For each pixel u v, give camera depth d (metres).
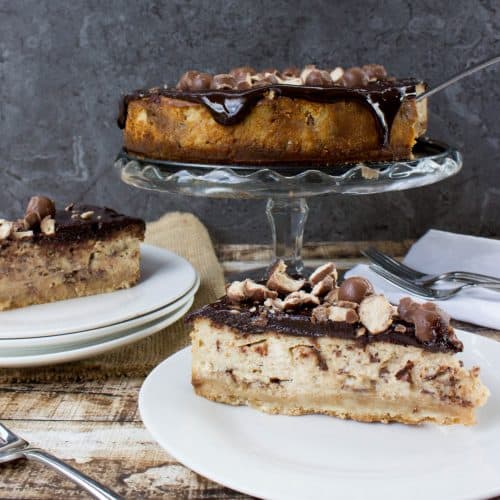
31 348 0.68
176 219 0.94
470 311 0.74
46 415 0.65
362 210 0.97
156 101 0.75
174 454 0.58
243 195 0.73
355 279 0.64
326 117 0.73
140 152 0.78
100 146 0.97
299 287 0.66
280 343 0.63
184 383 0.64
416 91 0.78
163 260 0.81
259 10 0.92
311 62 0.93
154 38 0.94
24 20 0.94
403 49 0.93
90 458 0.61
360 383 0.62
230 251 0.94
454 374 0.61
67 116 0.96
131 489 0.58
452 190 0.96
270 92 0.73
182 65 0.94
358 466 0.58
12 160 0.97
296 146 0.73
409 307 0.63
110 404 0.66
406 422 0.62
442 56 0.93
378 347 0.62
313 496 0.55
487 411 0.62
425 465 0.58
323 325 0.63
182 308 0.74
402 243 0.96
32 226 0.76
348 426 0.62
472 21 0.92
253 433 0.61
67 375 0.68
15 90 0.95
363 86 0.76
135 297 0.74
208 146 0.74
